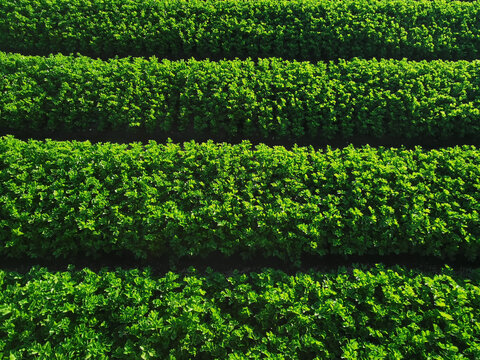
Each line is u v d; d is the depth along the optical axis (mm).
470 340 7320
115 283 8211
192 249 9289
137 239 9352
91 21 14398
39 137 12453
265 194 9914
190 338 7574
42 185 9742
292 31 14211
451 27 14578
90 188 9875
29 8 14305
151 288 8273
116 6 14695
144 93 12359
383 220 9312
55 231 9383
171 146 10875
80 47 14391
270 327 7910
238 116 12141
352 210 9383
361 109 11914
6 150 10438
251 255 9656
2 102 12008
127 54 14469
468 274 9539
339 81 12430
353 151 10828
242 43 14195
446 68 12766
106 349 7395
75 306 7840
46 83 12398
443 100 12086
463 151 10883
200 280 8477
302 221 9438
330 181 10039
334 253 9719
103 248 9523
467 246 9375
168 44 14391
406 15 14805
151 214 9430
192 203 9812
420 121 11922
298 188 9945
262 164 10367
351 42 14391
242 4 14906
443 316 7578
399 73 12609
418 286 8258
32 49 14406
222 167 10391
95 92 12219
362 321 7680
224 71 12711
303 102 12133
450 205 9602
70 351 7281
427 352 7297
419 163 10672
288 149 12328
